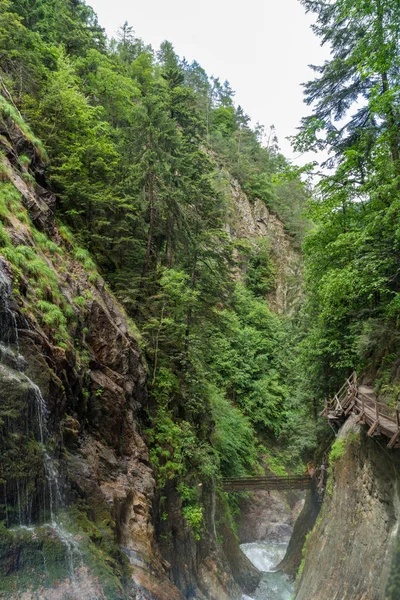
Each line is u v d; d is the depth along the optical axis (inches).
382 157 547.8
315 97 725.3
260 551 1059.3
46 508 370.0
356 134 688.4
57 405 432.1
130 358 624.4
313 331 880.9
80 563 360.2
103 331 585.3
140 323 751.1
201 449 762.8
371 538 430.6
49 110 786.2
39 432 387.2
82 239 725.9
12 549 316.2
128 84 1315.2
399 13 471.8
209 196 936.3
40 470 368.5
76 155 753.6
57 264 568.1
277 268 2333.9
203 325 929.5
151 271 818.2
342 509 550.6
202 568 675.4
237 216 2325.3
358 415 516.1
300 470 1376.7
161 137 812.6
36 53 858.8
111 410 540.7
